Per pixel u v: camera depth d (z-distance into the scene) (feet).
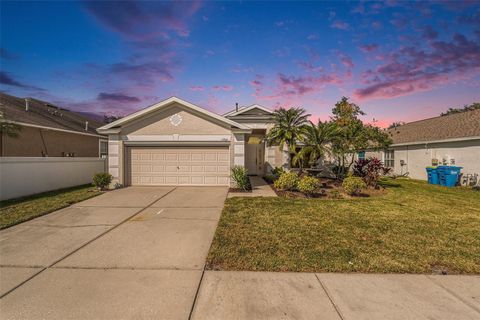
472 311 8.83
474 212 22.53
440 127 52.11
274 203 25.81
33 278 10.89
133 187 36.04
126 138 36.47
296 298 9.48
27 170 30.50
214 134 36.35
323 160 49.14
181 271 11.54
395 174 57.82
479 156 39.09
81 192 32.35
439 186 40.34
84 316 8.48
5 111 39.86
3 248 14.19
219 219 20.08
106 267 11.93
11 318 8.39
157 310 8.78
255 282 10.60
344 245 14.58
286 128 38.65
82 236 16.21
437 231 17.19
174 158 37.01
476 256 13.20
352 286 10.34
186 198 28.45
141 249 14.10
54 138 48.32
